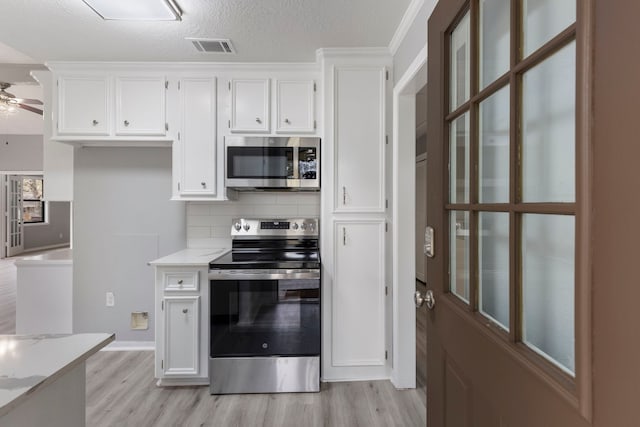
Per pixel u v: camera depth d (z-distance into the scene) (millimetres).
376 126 2408
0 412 620
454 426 991
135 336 2902
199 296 2299
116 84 2549
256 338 2236
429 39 1202
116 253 2900
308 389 2250
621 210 448
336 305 2396
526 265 731
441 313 1085
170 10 1876
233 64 2539
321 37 2199
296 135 2559
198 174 2557
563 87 631
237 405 2113
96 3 1810
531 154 713
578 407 516
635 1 428
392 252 2406
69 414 885
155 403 2131
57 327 2922
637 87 426
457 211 1055
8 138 6539
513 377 695
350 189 2408
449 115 1055
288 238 2828
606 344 470
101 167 2896
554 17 662
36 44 2273
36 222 8930
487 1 900
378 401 2160
